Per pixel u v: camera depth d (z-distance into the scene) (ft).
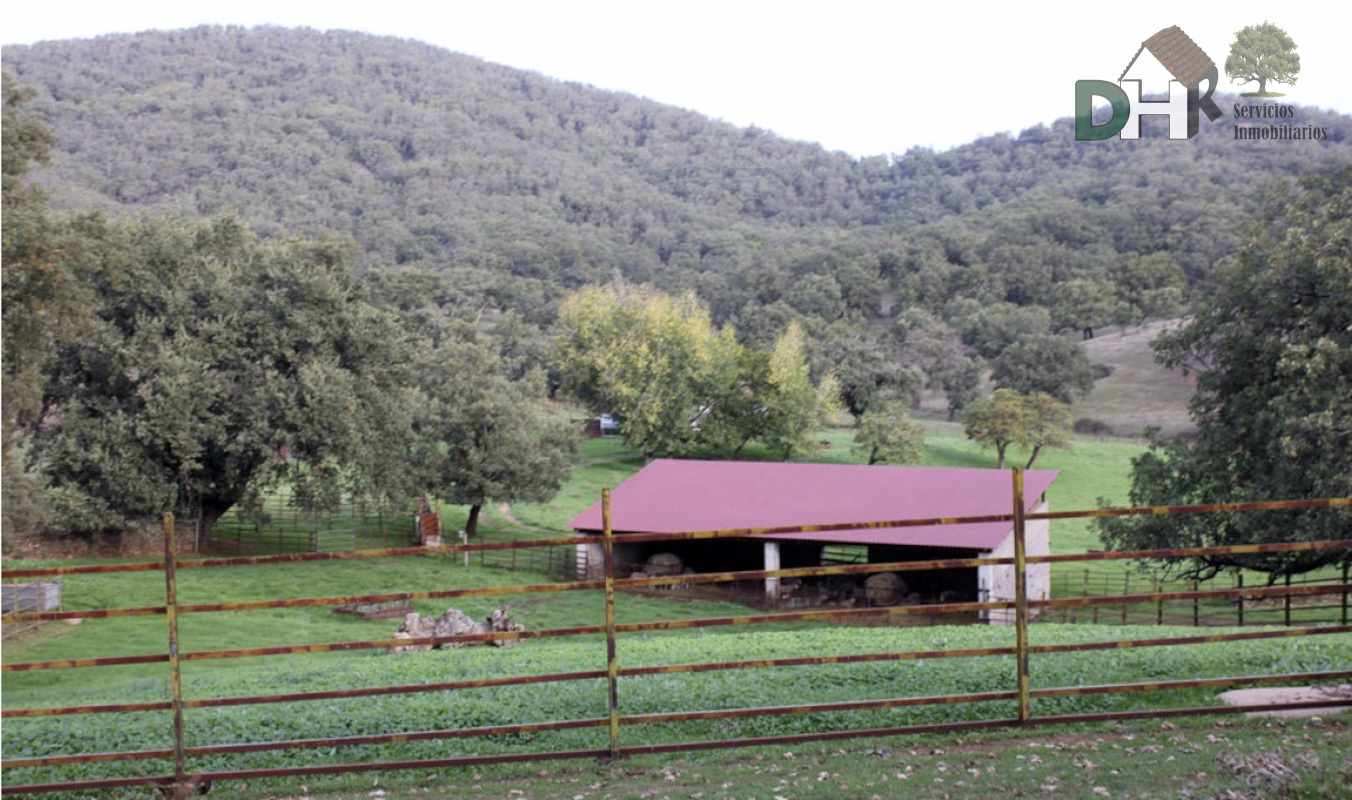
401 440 165.68
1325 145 579.07
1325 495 85.81
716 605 123.75
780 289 469.16
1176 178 553.23
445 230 590.96
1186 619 98.37
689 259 613.11
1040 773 23.18
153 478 145.48
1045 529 130.62
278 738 31.58
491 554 163.63
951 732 26.89
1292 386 90.94
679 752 26.81
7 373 94.53
